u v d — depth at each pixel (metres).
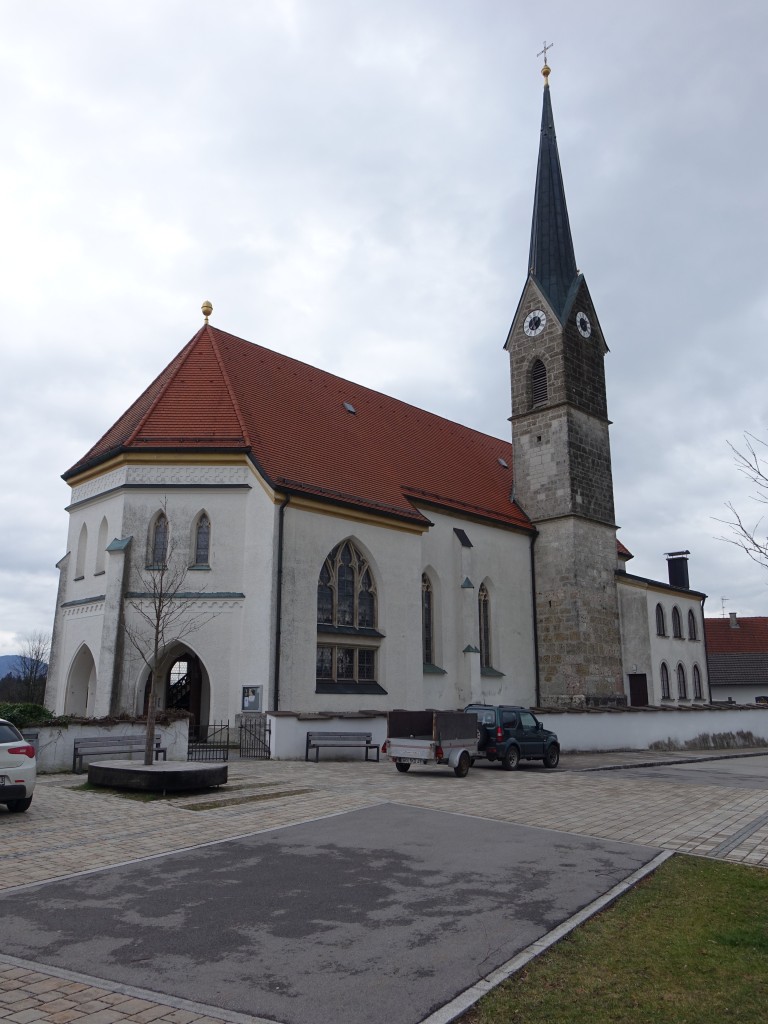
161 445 28.42
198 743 25.69
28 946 7.78
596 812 15.82
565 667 39.97
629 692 43.75
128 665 26.84
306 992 6.77
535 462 42.94
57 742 20.11
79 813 14.45
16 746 14.25
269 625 26.39
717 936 8.20
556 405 42.41
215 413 29.88
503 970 7.25
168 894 9.59
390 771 22.34
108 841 12.30
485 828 13.88
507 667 38.78
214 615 27.33
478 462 44.47
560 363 42.72
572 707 34.81
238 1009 6.41
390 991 6.80
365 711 28.02
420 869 10.97
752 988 6.82
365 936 8.19
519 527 40.72
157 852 11.67
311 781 19.20
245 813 14.80
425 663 34.75
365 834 13.18
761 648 70.44
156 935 8.15
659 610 50.16
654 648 48.62
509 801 17.00
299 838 12.78
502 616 39.12
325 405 36.28
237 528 28.08
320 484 29.75
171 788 16.59
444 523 36.59
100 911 8.90
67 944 7.85
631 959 7.52
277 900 9.42
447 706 34.69
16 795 14.00
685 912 9.05
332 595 29.56
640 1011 6.36
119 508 28.59
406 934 8.25
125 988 6.77
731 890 10.03
